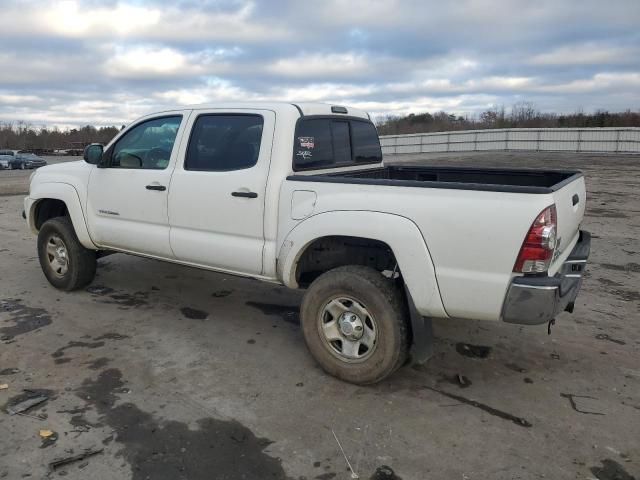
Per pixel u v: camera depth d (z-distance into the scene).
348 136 4.80
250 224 4.01
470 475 2.75
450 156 33.47
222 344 4.36
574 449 2.97
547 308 3.04
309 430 3.14
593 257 7.23
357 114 4.95
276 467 2.80
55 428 3.11
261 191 3.91
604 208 11.50
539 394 3.58
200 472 2.75
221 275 6.27
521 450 2.96
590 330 4.66
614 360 4.09
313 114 4.23
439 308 3.31
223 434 3.08
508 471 2.78
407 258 3.32
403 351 3.52
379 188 3.46
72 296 5.47
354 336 3.61
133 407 3.36
